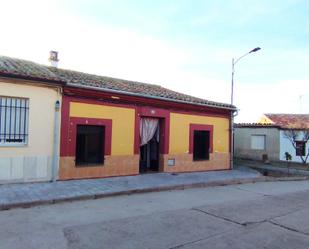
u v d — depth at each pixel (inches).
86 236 211.0
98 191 351.3
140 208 296.7
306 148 904.9
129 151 478.9
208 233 227.8
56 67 557.6
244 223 257.4
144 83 690.8
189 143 564.4
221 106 605.9
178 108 547.5
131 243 201.5
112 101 458.3
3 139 365.4
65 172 410.6
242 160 934.4
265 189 450.6
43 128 390.6
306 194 417.7
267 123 992.2
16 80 365.1
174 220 257.4
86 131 440.5
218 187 449.7
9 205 280.5
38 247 189.5
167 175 501.0
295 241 218.5
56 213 269.1
